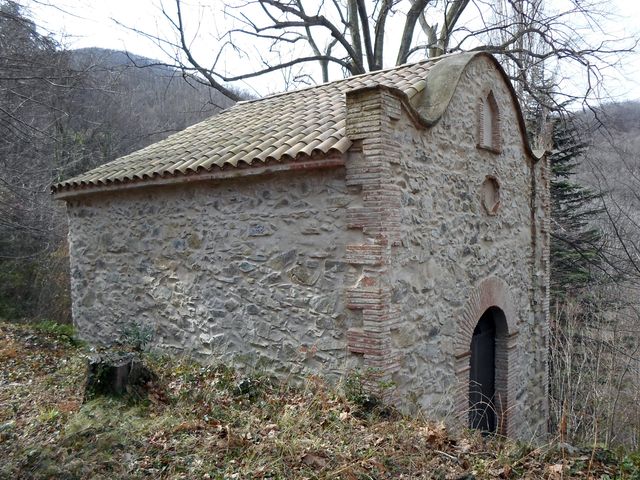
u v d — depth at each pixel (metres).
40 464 3.73
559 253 15.02
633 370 11.94
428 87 6.69
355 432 4.76
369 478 3.90
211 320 7.07
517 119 8.58
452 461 4.33
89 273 8.80
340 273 5.82
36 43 9.81
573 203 16.83
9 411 5.36
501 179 8.16
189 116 23.73
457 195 6.97
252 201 6.57
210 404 5.46
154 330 7.80
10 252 14.25
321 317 5.98
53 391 6.07
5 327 9.64
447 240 6.73
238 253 6.74
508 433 8.19
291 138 6.43
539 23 15.56
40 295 13.86
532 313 9.19
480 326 8.19
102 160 18.05
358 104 5.52
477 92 7.46
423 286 6.23
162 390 5.69
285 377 6.30
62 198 8.84
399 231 5.74
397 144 5.69
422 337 6.21
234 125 8.59
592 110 14.61
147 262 7.86
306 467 4.05
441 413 6.55
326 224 5.91
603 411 11.37
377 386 5.43
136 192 7.91
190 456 4.16
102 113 19.16
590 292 14.44
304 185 6.08
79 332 9.02
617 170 15.14
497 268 8.02
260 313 6.54
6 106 10.40
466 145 7.20
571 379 12.11
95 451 4.04
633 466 4.25
